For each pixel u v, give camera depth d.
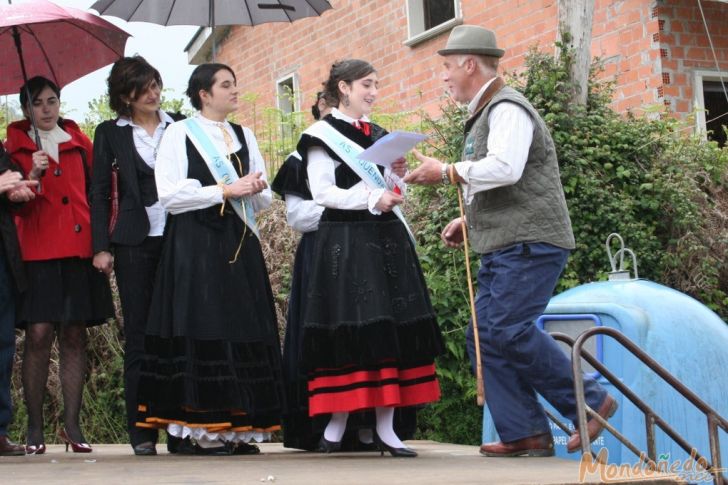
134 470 4.66
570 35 9.35
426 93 13.73
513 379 5.36
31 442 6.00
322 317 5.37
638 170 9.26
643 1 11.09
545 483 4.10
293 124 10.94
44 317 5.94
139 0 6.48
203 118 5.82
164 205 5.55
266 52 17.02
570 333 6.25
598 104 9.56
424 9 13.98
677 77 11.00
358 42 14.98
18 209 5.83
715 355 6.12
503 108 5.10
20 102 6.11
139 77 5.82
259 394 5.56
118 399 8.87
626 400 5.96
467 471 4.53
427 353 5.41
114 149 5.88
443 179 5.09
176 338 5.45
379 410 5.50
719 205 9.60
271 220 9.43
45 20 5.60
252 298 5.67
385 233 5.47
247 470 4.63
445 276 8.63
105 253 5.80
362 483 4.05
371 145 5.51
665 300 6.25
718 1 10.98
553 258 5.13
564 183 8.93
